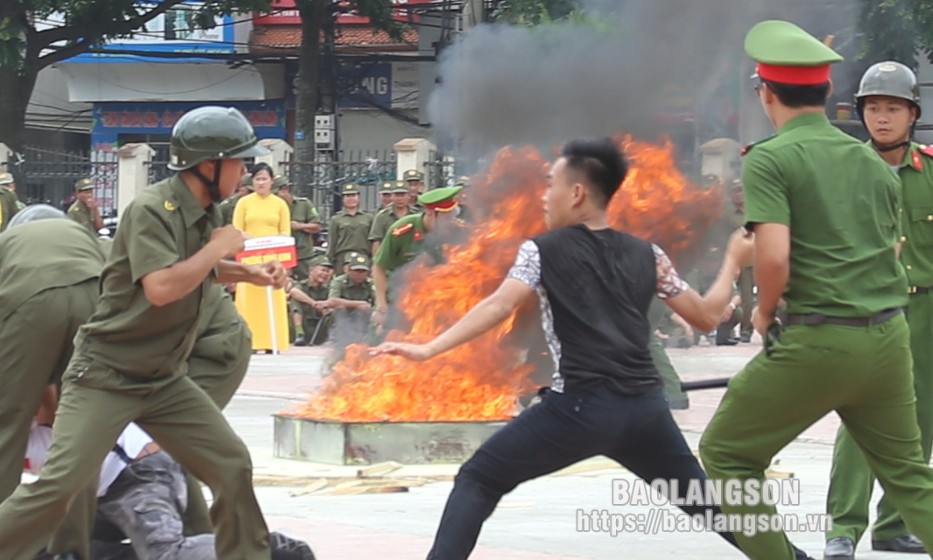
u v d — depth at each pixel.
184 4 46.03
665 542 9.33
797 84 7.03
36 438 8.52
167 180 7.07
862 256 6.91
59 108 50.81
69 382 7.23
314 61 43.88
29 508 7.11
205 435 7.35
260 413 16.59
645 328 6.88
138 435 8.15
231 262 7.48
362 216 26.34
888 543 9.07
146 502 8.06
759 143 7.02
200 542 8.00
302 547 7.91
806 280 6.91
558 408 6.75
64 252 7.92
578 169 6.91
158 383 7.26
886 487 7.28
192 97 48.44
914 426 7.18
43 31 42.78
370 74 46.53
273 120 48.50
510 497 11.11
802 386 6.91
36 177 35.03
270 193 23.03
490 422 12.46
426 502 10.84
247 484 7.41
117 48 47.91
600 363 6.71
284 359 23.39
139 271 6.89
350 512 10.45
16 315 7.75
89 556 8.26
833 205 6.90
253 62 47.12
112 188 35.19
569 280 6.76
